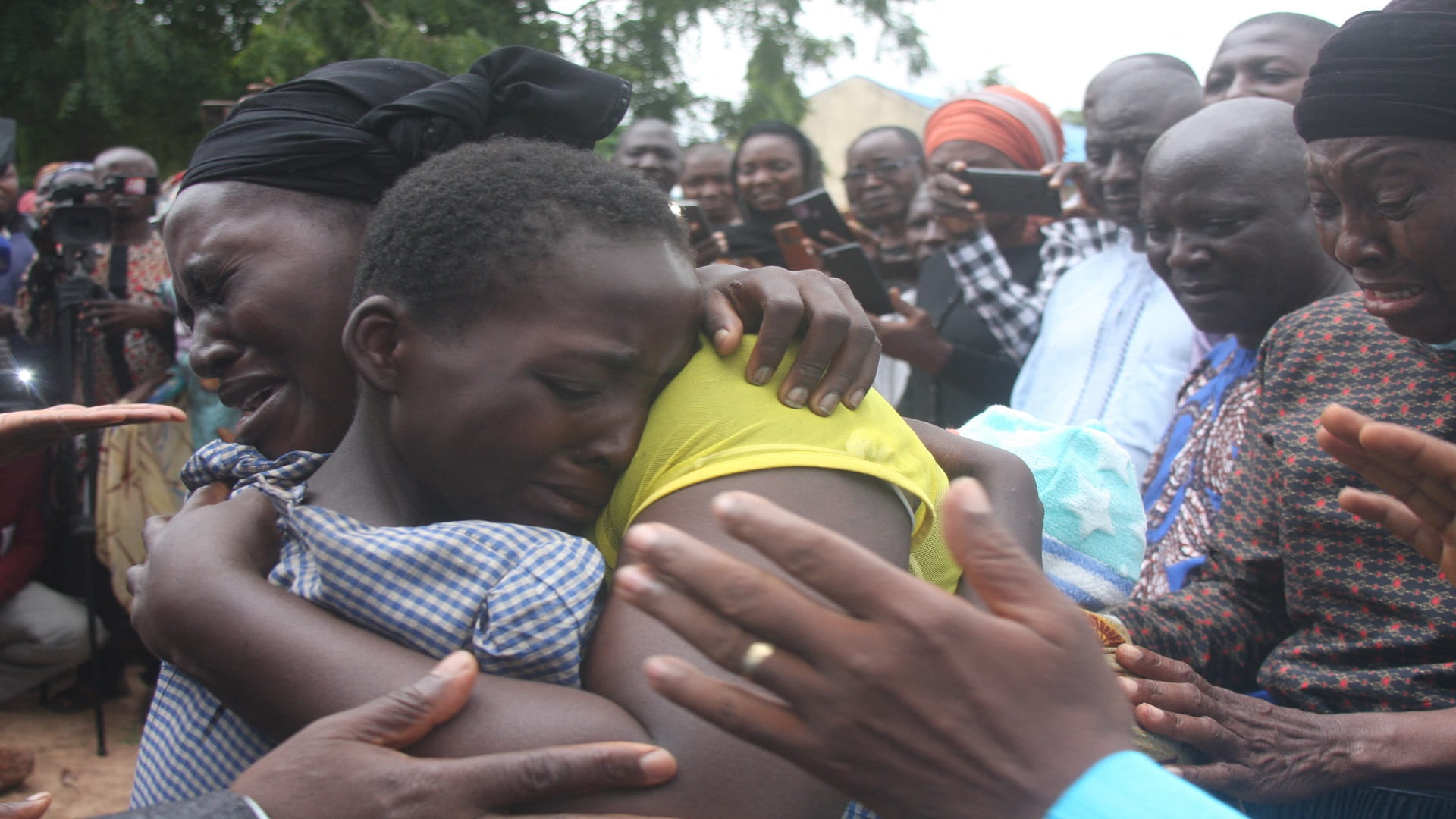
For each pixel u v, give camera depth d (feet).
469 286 3.63
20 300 16.55
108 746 14.34
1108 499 5.97
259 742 3.91
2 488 14.73
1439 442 4.01
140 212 15.70
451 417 3.70
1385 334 6.22
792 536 2.82
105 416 4.89
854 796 2.98
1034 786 2.82
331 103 4.47
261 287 4.28
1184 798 2.80
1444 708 5.58
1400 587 5.78
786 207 16.39
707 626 2.91
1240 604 6.70
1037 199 12.53
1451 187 5.27
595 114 4.83
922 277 14.58
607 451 3.78
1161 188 8.18
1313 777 5.38
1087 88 11.50
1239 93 10.70
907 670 2.81
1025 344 12.47
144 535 4.48
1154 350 9.86
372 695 3.43
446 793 3.19
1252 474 6.75
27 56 27.35
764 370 3.98
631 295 3.67
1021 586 2.97
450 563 3.64
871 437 3.97
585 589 3.67
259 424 4.46
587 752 3.21
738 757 3.27
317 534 3.69
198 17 28.43
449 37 25.71
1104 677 2.98
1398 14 5.32
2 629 14.58
